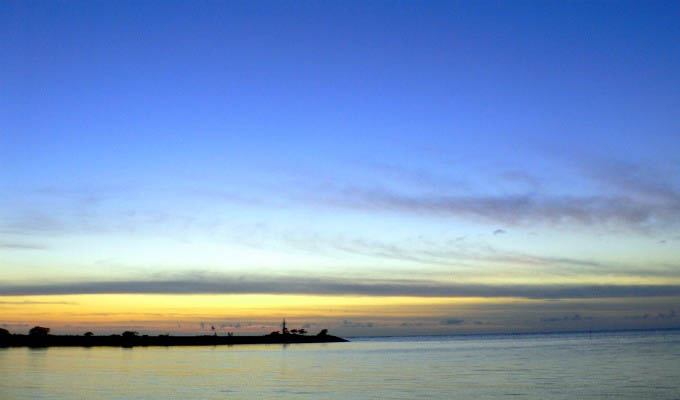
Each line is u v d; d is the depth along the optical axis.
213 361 136.12
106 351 191.62
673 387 72.69
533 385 76.94
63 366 115.38
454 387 76.19
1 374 96.69
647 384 76.06
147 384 81.62
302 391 73.62
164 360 139.25
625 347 194.88
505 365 115.81
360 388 76.25
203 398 67.25
